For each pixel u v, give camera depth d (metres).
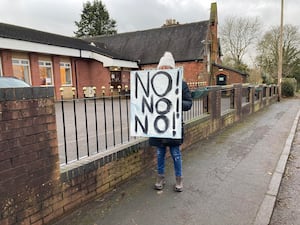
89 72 20.31
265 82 28.83
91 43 24.67
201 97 6.30
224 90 7.77
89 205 2.89
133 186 3.43
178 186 3.28
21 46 13.67
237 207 2.92
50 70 16.84
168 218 2.67
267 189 3.41
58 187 2.54
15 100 2.11
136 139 3.98
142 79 3.36
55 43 16.47
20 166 2.17
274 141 6.14
